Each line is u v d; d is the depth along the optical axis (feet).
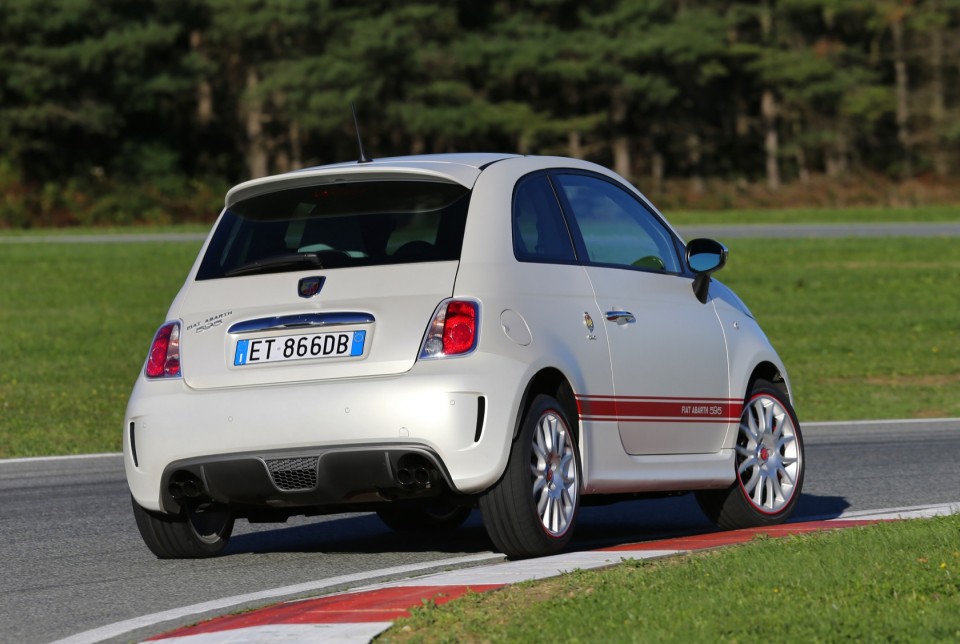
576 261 73.77
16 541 81.97
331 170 72.08
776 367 86.17
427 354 65.87
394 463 64.95
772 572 56.29
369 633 49.88
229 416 67.62
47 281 337.72
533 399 67.82
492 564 66.54
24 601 63.67
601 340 72.54
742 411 82.38
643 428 74.95
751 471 82.94
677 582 55.21
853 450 124.88
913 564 57.00
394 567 68.28
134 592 65.31
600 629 47.37
